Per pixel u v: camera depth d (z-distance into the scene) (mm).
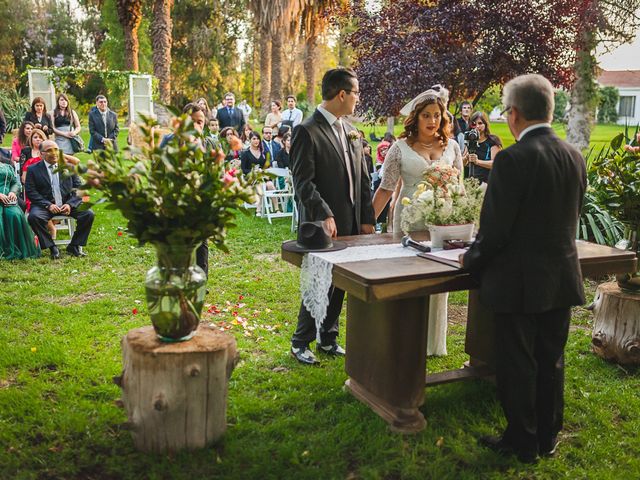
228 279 6121
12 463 2812
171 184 2662
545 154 2674
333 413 3410
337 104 3885
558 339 2945
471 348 3947
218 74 37094
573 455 3055
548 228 2736
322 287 3154
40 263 6617
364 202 4176
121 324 4746
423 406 3521
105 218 9094
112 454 2916
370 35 10070
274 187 9594
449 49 9750
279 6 21375
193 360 2805
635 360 4113
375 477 2793
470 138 7254
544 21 9477
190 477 2748
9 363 3900
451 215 3398
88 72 18969
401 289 2861
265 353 4281
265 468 2840
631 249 4289
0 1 42188
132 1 20953
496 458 2965
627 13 9289
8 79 42531
